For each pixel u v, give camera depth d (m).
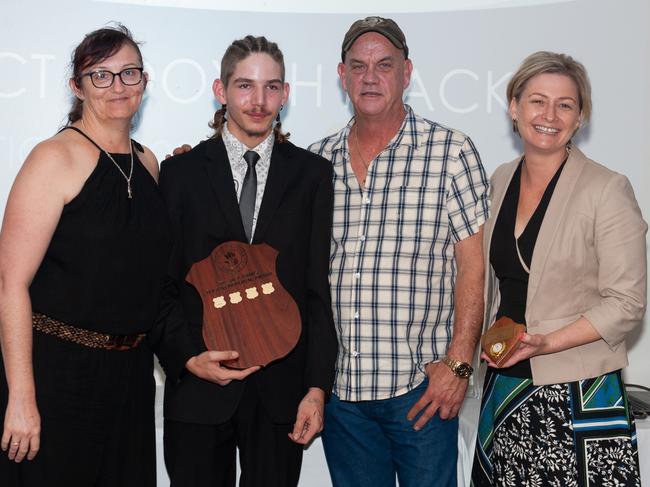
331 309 2.34
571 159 2.28
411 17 3.14
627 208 2.18
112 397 2.14
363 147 2.47
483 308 2.36
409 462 2.40
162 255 2.20
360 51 2.38
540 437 2.21
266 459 2.26
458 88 3.17
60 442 2.08
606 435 2.17
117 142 2.16
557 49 3.18
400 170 2.40
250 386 2.26
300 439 2.25
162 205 2.22
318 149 2.53
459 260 2.38
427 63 3.16
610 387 2.20
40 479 2.07
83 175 2.07
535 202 2.31
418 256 2.37
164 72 3.09
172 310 2.25
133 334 2.16
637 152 3.21
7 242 2.02
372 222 2.40
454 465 2.43
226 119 2.33
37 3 3.00
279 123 2.38
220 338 2.18
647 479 2.63
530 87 2.25
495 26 3.16
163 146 3.11
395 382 2.37
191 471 2.24
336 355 2.31
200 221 2.25
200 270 2.22
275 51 2.26
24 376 2.00
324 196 2.34
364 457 2.48
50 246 2.07
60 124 3.04
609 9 3.17
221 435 2.25
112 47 2.10
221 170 2.27
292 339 2.20
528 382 2.24
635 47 3.18
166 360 2.25
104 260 2.07
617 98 3.19
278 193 2.28
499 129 3.19
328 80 3.15
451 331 2.43
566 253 2.21
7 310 2.00
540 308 2.24
